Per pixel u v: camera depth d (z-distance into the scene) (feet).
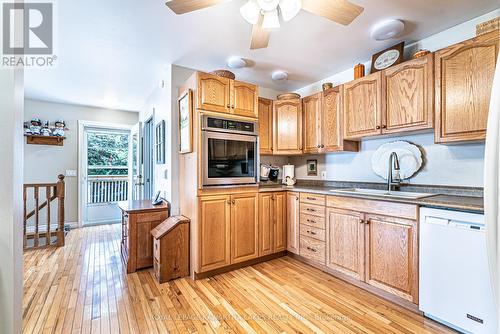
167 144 9.72
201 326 5.50
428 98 6.43
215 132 8.03
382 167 8.54
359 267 7.07
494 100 3.45
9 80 3.32
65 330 5.32
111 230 14.21
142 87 11.96
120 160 18.42
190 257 8.14
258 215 9.05
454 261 5.14
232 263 8.36
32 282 7.59
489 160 3.48
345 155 9.93
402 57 7.42
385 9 6.09
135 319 5.74
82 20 6.43
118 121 16.35
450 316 5.19
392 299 6.46
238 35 7.25
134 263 8.45
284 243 9.75
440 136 6.18
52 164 14.28
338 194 7.71
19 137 3.54
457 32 6.82
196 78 7.79
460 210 5.06
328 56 8.66
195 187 7.84
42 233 12.51
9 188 3.32
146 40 7.52
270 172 11.38
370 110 7.86
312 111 10.04
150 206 9.29
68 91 12.47
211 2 4.72
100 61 9.00
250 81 11.14
